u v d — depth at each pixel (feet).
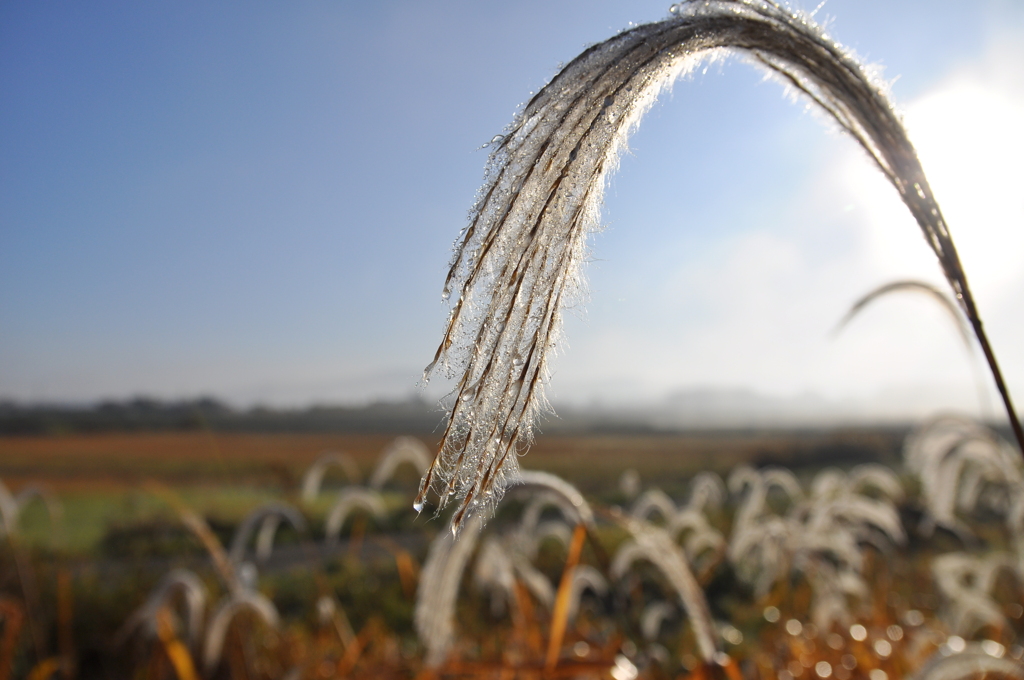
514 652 11.00
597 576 14.28
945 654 5.13
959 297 3.31
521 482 6.63
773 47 3.24
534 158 2.44
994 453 10.23
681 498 49.14
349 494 15.25
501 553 11.64
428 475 2.22
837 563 18.72
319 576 13.37
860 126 3.44
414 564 28.60
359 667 12.19
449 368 2.29
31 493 18.34
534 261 2.33
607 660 7.97
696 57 3.03
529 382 2.28
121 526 38.19
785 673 11.03
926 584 18.62
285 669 13.79
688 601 6.91
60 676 17.26
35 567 24.03
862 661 11.80
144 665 15.08
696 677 7.22
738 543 14.73
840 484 18.08
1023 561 12.14
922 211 3.34
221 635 11.13
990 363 3.27
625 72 2.64
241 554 12.16
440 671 8.66
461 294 2.34
